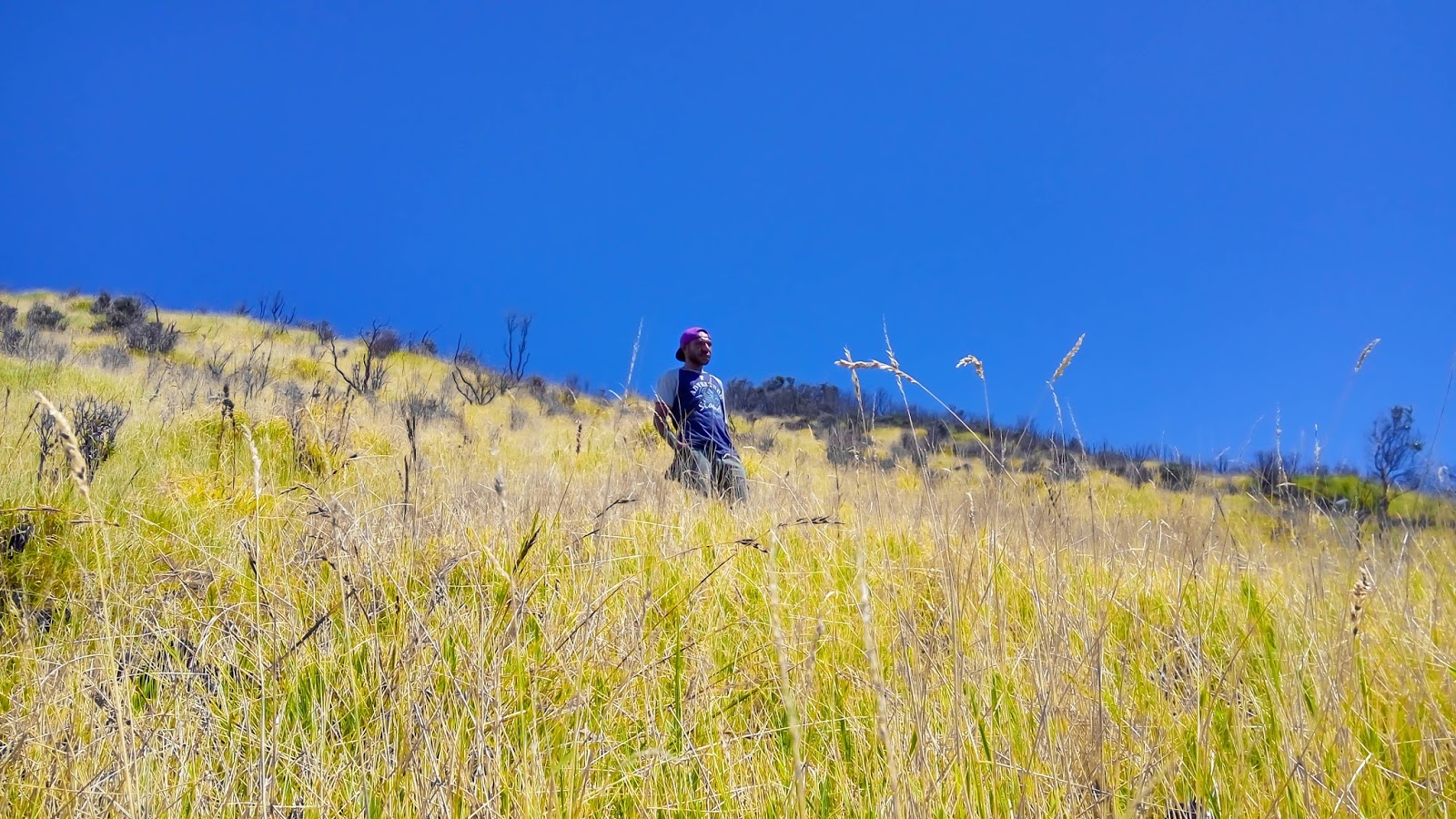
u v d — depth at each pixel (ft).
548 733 6.92
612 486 14.01
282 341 92.27
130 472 16.96
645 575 10.36
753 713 7.80
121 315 90.84
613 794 6.47
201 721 7.02
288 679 7.72
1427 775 6.12
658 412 18.60
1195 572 9.53
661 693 7.87
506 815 5.84
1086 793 5.64
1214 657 8.32
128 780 5.59
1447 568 10.46
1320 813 5.88
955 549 9.25
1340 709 6.75
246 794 6.41
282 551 10.36
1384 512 11.66
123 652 7.77
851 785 6.37
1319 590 9.09
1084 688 6.93
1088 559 9.69
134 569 10.43
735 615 9.52
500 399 64.44
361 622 8.46
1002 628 7.80
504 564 9.61
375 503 12.58
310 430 21.25
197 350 75.61
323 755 6.66
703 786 6.48
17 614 9.05
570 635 7.92
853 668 8.13
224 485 14.73
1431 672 7.81
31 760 6.36
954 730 6.23
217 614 8.61
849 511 11.51
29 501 11.83
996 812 5.72
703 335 19.81
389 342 85.20
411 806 5.98
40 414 19.01
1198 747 6.44
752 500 15.40
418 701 6.85
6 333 61.31
